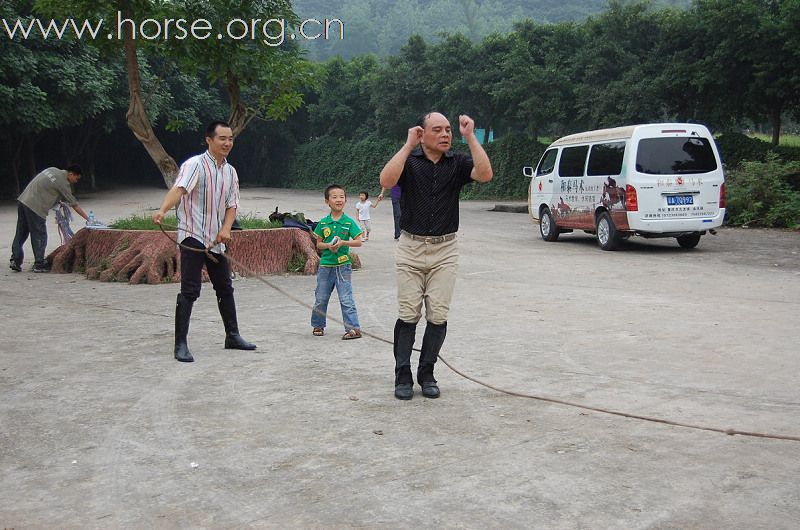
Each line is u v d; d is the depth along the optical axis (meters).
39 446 4.23
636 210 13.71
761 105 24.80
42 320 7.77
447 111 38.53
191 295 6.16
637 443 4.17
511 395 5.09
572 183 15.56
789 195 19.42
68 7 11.59
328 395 5.13
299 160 51.28
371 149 45.19
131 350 6.46
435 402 4.96
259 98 13.32
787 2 22.31
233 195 6.36
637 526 3.19
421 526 3.21
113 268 10.55
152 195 40.22
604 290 9.64
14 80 28.77
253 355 6.29
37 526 3.27
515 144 35.94
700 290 9.64
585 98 29.97
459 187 5.09
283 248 11.20
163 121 42.97
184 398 5.09
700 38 25.42
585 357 6.13
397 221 16.78
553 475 3.73
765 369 5.73
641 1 29.73
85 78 30.27
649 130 13.79
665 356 6.15
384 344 6.70
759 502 3.41
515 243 16.17
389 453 4.05
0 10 26.72
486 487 3.60
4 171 40.16
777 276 10.93
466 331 7.15
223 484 3.68
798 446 4.11
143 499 3.53
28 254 13.95
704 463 3.88
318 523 3.25
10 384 5.44
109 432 4.44
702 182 13.86
